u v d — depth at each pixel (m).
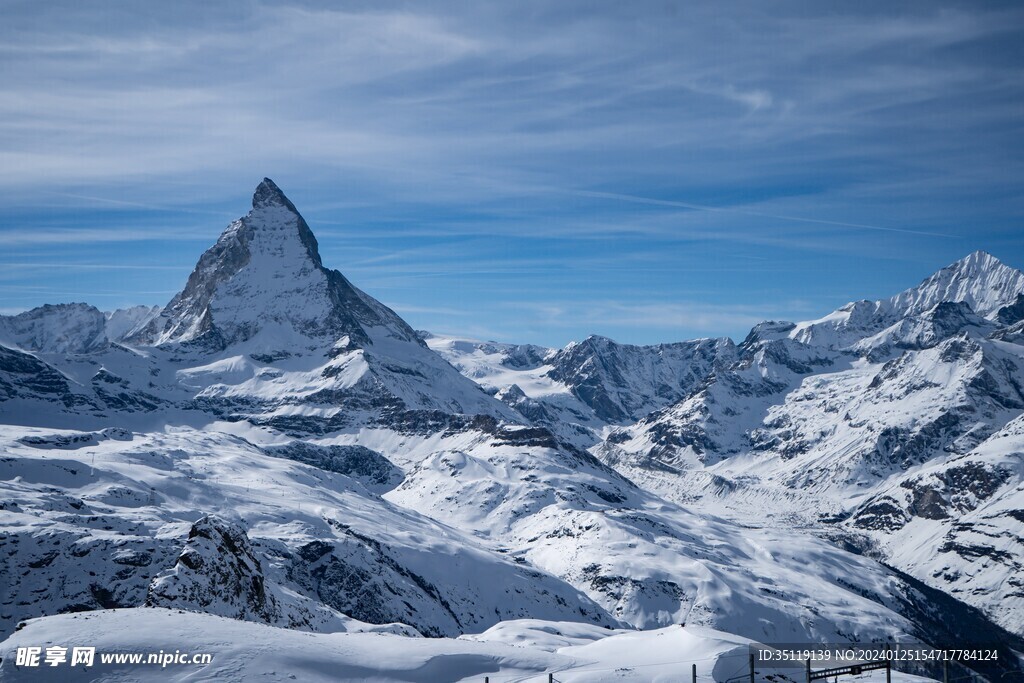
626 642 112.38
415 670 95.25
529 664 101.00
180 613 101.75
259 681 85.00
